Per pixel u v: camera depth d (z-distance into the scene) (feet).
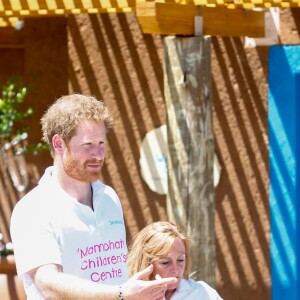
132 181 49.52
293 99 46.80
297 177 46.93
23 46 54.60
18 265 20.03
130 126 49.44
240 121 47.98
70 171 20.34
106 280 21.26
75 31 50.08
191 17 38.96
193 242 39.27
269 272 47.88
